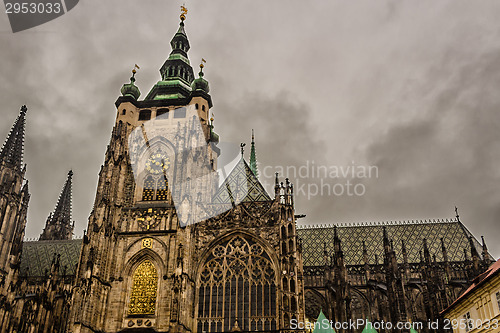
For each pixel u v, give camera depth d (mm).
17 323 126875
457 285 116188
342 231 142875
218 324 100562
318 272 126562
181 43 153625
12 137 161375
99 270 102875
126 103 127188
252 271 105375
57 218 189625
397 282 106125
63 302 127750
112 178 115625
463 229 139000
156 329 99250
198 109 125812
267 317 100125
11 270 138125
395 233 140750
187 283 101000
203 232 110188
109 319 100938
